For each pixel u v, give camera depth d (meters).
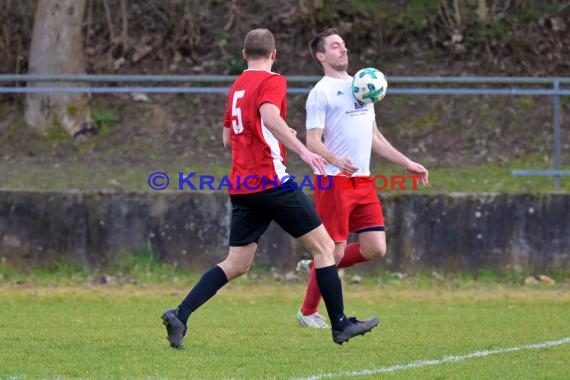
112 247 42.06
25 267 41.94
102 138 52.81
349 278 41.25
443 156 51.25
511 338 26.84
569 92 44.47
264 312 33.19
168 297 37.12
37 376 20.03
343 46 27.91
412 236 41.88
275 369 21.19
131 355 22.92
